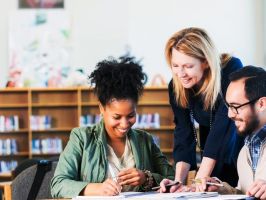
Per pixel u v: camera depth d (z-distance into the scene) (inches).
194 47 111.2
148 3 435.2
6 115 404.5
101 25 433.4
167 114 405.1
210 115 121.8
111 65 102.4
